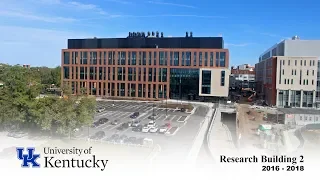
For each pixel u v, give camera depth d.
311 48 109.88
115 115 82.69
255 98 133.88
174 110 94.00
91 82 128.00
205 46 118.38
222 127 67.69
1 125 59.09
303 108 92.56
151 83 120.31
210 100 116.62
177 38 121.12
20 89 59.19
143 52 120.88
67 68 132.00
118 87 124.31
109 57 125.19
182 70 117.62
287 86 99.75
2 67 151.75
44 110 53.75
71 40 134.88
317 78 96.75
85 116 52.19
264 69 126.88
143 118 78.81
